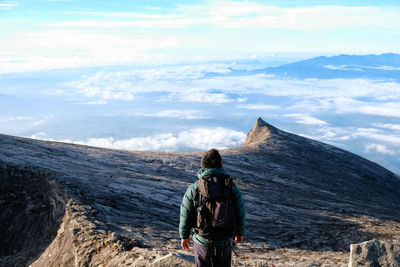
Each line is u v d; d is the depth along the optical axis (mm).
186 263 4699
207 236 3791
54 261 9547
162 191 20703
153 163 29891
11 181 16844
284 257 10945
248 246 12586
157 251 8242
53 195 15211
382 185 45312
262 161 41438
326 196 32344
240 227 3982
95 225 10633
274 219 19891
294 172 39625
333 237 17031
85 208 12922
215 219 3699
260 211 21359
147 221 13641
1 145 23266
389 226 22547
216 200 3758
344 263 9984
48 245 11117
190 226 4055
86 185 16562
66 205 13188
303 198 29281
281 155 46344
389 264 5508
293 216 21812
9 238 13547
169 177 25953
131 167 26359
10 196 15992
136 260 7141
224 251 3896
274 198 26672
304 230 18125
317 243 15359
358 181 42969
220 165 4094
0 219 14602
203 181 3898
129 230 11055
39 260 10422
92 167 23047
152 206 16906
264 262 8781
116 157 29109
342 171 45438
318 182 37906
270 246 13469
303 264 9430
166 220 14953
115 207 14555
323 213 24703
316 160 47625
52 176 16703
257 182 31188
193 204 3971
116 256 7820
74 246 9273
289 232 17125
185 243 4113
